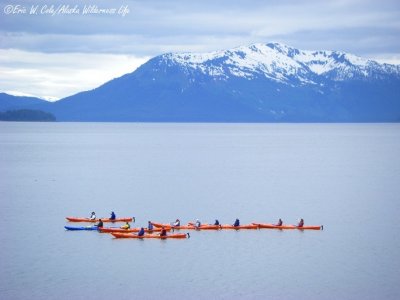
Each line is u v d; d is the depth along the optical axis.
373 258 82.44
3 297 67.88
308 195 130.50
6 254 82.94
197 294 69.19
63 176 160.75
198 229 97.69
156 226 99.19
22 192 132.25
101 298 67.81
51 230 96.25
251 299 67.88
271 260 81.38
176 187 141.12
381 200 124.56
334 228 99.25
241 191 135.62
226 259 81.75
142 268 77.62
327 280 73.94
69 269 76.88
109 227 97.62
